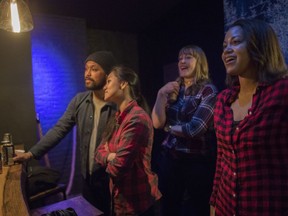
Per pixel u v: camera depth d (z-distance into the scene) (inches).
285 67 38.9
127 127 56.4
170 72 178.1
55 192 87.7
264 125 36.6
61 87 169.2
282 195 36.2
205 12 142.6
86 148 79.5
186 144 75.7
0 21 68.6
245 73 40.9
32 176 84.1
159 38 186.5
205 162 75.6
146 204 58.1
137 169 57.6
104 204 78.6
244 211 38.9
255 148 37.5
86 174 79.9
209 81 79.7
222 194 43.6
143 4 157.8
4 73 102.3
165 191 82.4
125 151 54.7
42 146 77.4
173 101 82.2
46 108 163.8
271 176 36.9
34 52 159.8
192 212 92.7
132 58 208.5
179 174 78.9
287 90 36.1
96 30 195.9
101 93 79.9
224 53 41.1
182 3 158.1
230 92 45.3
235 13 82.4
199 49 80.6
